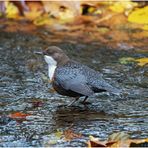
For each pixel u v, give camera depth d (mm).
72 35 15945
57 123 9969
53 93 11672
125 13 16953
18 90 11797
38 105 10938
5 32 16156
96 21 16781
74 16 17094
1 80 12414
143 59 13867
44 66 13500
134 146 8641
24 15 17375
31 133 9492
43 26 16688
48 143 9023
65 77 10617
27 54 14367
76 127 9758
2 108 10727
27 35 15906
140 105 10906
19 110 10641
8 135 9422
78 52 14508
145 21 16484
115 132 9516
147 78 12555
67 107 10867
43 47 14875
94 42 15336
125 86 12016
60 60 11055
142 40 15375
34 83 12273
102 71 13008
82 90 10383
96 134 9406
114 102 11117
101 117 10281
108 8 17250
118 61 13789
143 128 9695
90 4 17109
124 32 15984
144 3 17156
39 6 17453
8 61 13828
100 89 10516
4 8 17328
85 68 10758
